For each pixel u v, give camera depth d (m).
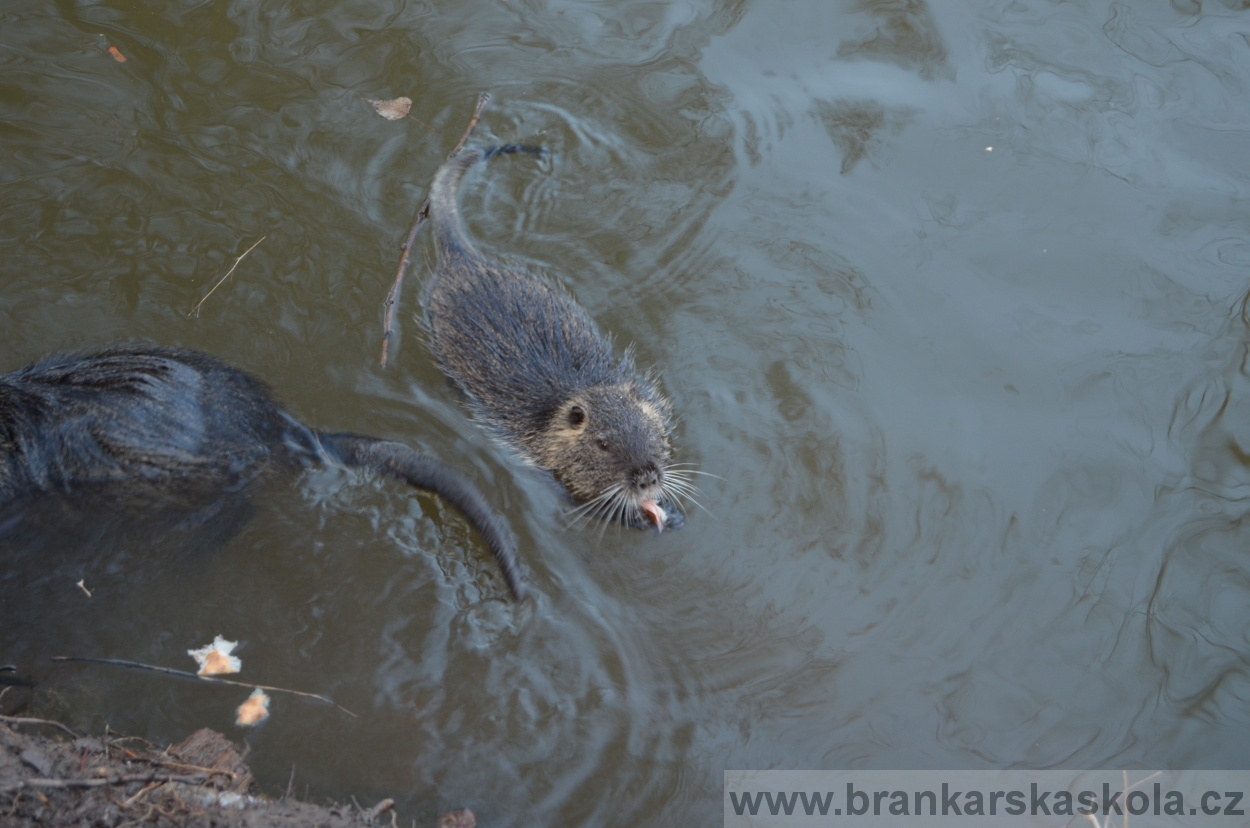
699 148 2.01
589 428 1.75
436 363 1.83
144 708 1.57
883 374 1.81
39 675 1.58
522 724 1.58
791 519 1.71
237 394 1.72
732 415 1.79
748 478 1.74
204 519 1.67
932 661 1.63
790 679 1.61
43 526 1.64
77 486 1.65
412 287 1.88
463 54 2.09
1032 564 1.68
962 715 1.60
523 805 1.54
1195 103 2.04
